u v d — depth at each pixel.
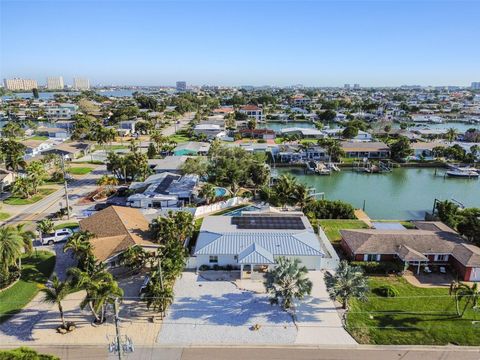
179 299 45.12
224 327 40.09
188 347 37.06
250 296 46.00
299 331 39.56
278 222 60.34
